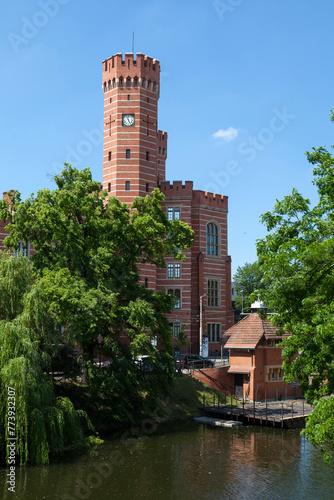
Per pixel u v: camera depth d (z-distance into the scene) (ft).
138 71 202.08
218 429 123.75
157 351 120.57
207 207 221.05
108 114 205.87
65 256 122.42
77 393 121.70
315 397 63.00
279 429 123.54
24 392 84.94
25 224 120.16
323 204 64.03
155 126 207.62
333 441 55.21
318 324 55.16
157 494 78.95
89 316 108.17
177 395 142.82
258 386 152.56
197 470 91.20
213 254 223.92
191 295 215.10
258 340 152.25
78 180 127.65
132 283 125.80
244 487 82.64
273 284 56.39
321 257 52.34
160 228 127.13
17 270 100.53
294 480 86.22
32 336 94.48
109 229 126.00
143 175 201.67
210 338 217.56
